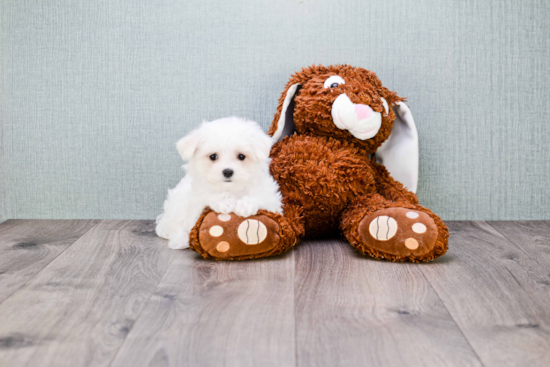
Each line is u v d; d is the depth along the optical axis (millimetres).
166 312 958
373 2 1678
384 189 1576
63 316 937
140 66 1705
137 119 1728
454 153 1744
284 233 1292
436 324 910
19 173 1760
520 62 1705
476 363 775
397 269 1223
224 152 1285
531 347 824
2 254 1341
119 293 1056
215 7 1683
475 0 1678
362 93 1434
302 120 1500
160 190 1762
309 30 1689
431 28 1688
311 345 831
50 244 1443
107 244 1447
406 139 1629
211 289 1081
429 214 1302
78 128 1734
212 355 797
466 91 1717
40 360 778
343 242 1479
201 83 1715
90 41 1695
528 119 1731
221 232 1259
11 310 963
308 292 1065
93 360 778
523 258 1317
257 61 1705
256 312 960
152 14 1684
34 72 1709
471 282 1131
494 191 1766
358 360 785
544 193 1768
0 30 1688
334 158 1433
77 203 1772
